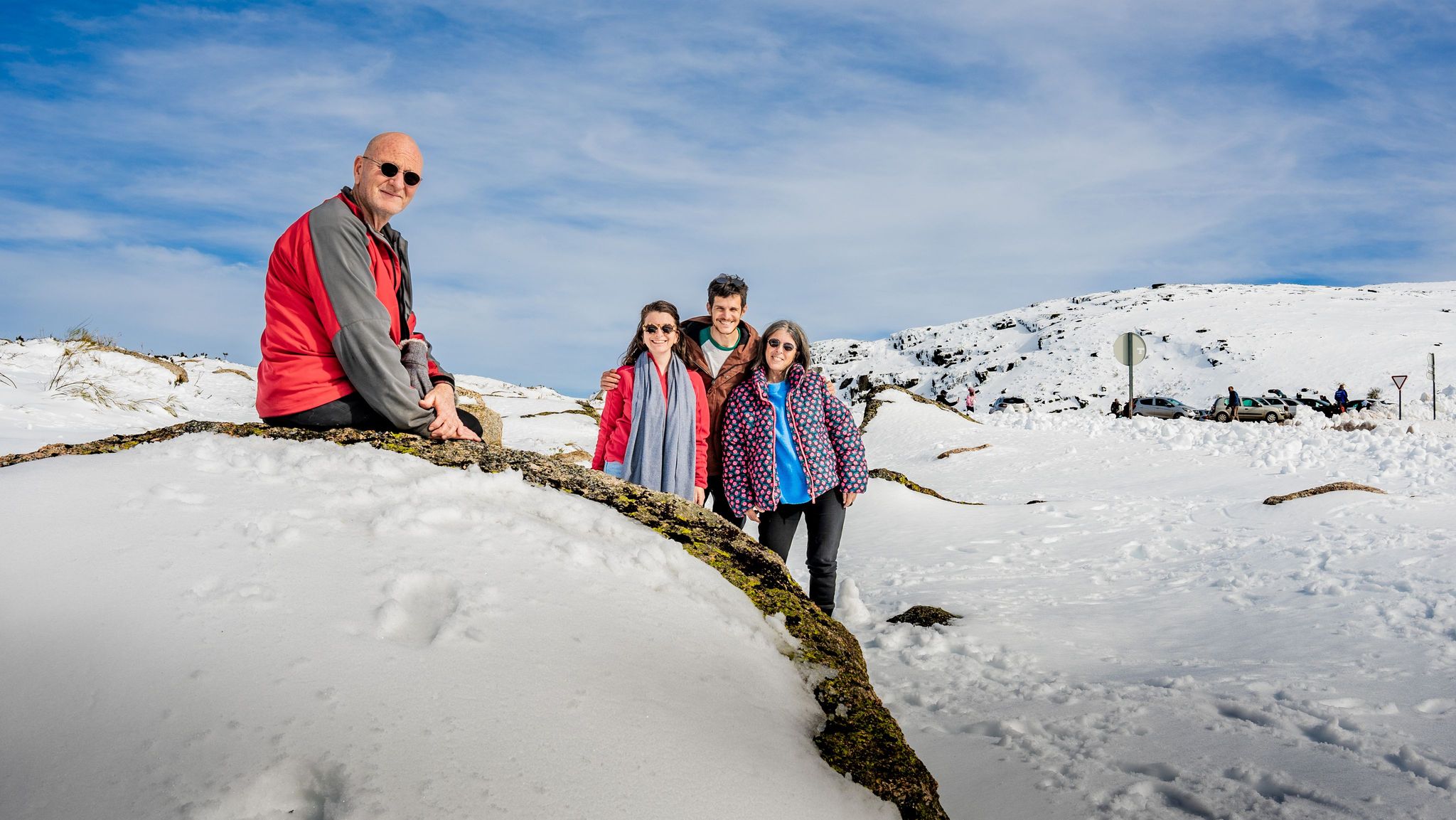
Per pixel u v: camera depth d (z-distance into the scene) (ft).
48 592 5.82
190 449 8.29
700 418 15.14
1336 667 12.55
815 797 6.01
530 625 6.42
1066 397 170.71
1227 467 35.47
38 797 4.52
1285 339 170.81
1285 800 8.55
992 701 12.12
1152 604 17.38
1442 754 9.51
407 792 4.75
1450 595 15.43
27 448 20.98
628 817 5.05
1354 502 24.03
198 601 5.85
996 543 25.21
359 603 6.17
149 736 4.85
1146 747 10.02
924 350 243.19
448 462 9.27
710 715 6.31
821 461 15.37
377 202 9.54
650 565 8.10
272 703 5.11
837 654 8.27
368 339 9.25
